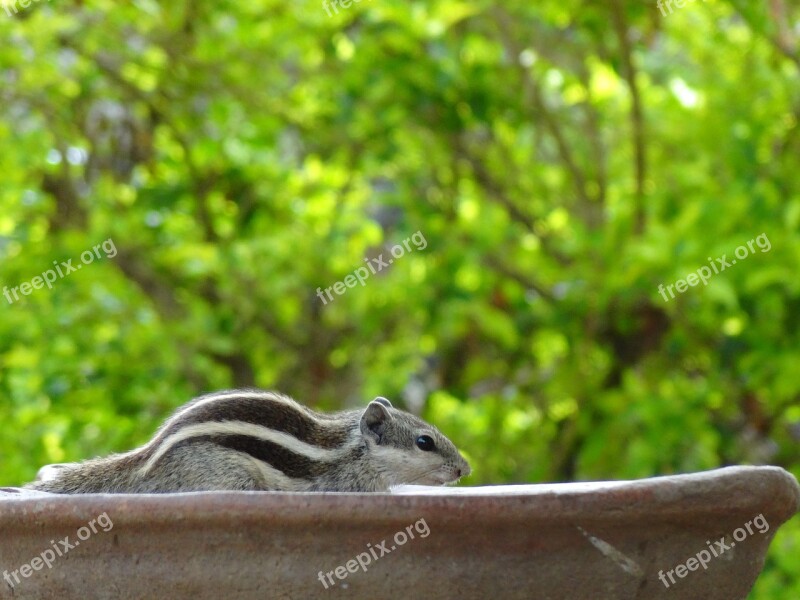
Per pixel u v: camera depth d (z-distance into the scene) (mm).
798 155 10688
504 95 10922
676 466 10219
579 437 11227
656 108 11406
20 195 10820
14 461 9906
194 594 3590
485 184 11422
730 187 9969
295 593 3553
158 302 11242
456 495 3502
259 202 11906
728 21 11227
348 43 11016
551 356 11945
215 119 11289
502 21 10570
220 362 11695
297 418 5230
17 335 10367
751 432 11227
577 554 3609
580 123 11602
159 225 11508
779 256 9617
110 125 11602
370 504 3465
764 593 9617
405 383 11875
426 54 10578
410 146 11297
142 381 10688
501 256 11203
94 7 10594
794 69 10766
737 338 10359
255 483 4922
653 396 10539
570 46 10820
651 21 10156
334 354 12219
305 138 11289
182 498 3516
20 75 10688
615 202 11383
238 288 11391
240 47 10859
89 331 10828
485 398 11555
